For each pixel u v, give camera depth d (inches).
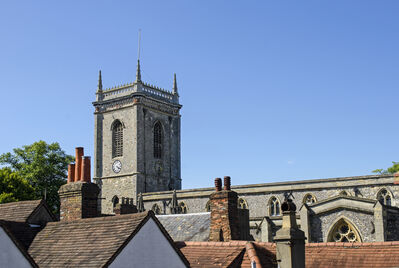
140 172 4003.4
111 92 4303.6
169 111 4407.0
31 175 3924.7
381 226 1966.0
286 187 3051.2
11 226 912.3
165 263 800.9
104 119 4293.8
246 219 1373.0
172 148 4367.6
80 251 786.8
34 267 761.0
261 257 879.1
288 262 718.5
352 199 2086.6
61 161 4183.1
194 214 1473.9
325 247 916.6
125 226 797.9
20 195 3410.4
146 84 4234.7
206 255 945.5
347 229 2102.6
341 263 859.4
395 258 824.9
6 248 745.0
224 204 1134.4
